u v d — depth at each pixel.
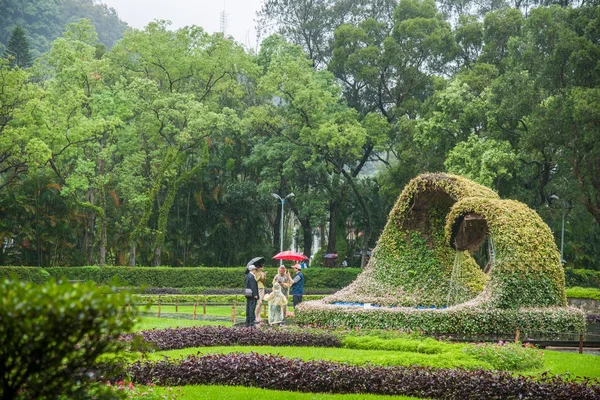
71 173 42.41
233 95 47.75
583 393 10.10
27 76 35.31
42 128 36.34
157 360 12.21
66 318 5.30
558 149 36.41
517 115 36.72
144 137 45.38
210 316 27.06
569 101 32.09
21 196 41.81
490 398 10.49
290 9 54.94
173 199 44.62
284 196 49.69
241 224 50.06
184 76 45.62
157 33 44.56
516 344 14.72
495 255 19.06
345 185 48.59
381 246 22.73
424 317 18.44
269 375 11.56
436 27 48.09
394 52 47.81
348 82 52.06
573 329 18.64
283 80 43.78
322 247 53.47
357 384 11.21
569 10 36.72
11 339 5.27
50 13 79.75
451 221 19.88
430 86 49.59
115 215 46.47
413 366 11.84
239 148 49.75
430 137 41.66
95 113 40.16
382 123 45.94
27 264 43.06
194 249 48.84
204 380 11.66
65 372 5.65
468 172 37.34
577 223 43.56
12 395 5.51
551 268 19.22
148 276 42.28
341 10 54.03
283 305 20.92
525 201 39.31
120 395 6.47
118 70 45.91
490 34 46.31
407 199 22.05
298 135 46.44
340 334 17.19
